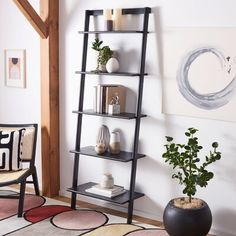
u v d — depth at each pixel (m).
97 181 4.15
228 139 3.35
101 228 3.56
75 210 3.97
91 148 4.05
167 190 3.72
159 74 3.62
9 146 4.02
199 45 3.38
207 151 3.46
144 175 3.83
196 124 3.49
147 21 3.55
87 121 4.14
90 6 3.98
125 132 3.90
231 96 3.27
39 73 4.42
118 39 3.82
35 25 4.04
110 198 3.69
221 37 3.26
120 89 3.78
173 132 3.62
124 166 3.94
